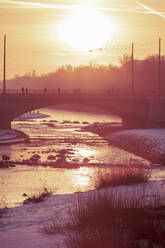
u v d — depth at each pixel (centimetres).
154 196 1786
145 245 1107
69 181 4347
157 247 1094
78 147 8350
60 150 7812
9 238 1298
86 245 1138
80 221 1408
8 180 4491
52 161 6316
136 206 1492
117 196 1777
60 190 3406
